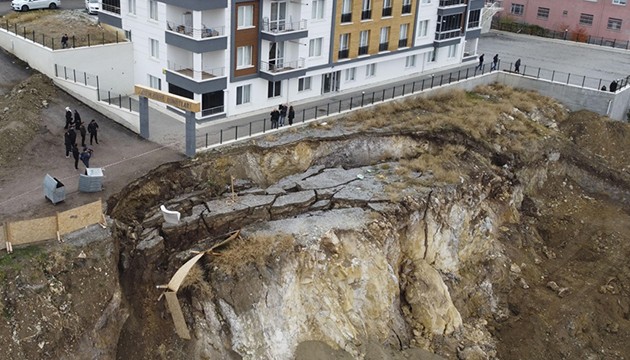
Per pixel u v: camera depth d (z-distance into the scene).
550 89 55.78
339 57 49.97
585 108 54.22
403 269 35.06
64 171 33.72
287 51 46.62
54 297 25.48
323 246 31.92
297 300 30.69
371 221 33.81
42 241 26.78
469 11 60.97
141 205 33.03
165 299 28.47
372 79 54.41
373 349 31.08
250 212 33.34
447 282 36.69
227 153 37.56
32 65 45.25
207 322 28.50
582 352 34.75
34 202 30.31
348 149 41.66
